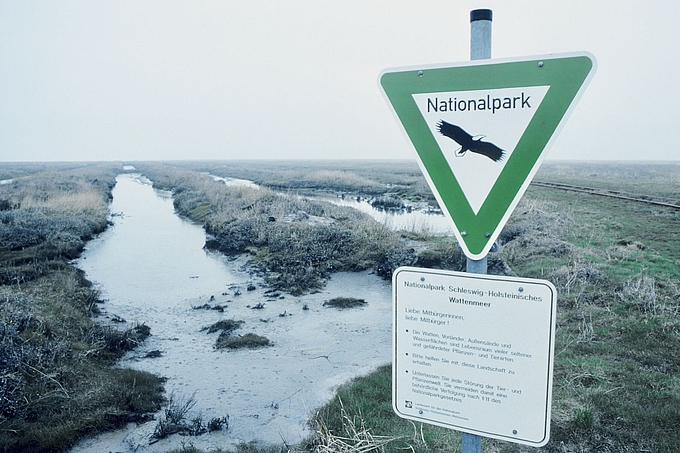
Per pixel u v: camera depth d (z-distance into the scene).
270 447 5.31
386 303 11.14
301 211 19.77
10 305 8.77
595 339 7.43
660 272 10.33
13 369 6.56
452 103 1.85
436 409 1.95
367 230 15.99
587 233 14.02
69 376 6.96
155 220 26.06
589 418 5.01
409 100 1.92
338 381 7.22
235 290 12.46
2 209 22.97
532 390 1.78
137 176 79.44
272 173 70.94
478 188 1.85
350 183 44.72
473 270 1.89
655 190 25.14
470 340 1.85
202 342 9.10
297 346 8.76
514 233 14.49
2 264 13.24
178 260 16.16
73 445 5.62
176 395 6.93
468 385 1.88
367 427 5.27
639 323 7.79
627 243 12.88
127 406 6.47
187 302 11.55
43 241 17.00
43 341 7.65
